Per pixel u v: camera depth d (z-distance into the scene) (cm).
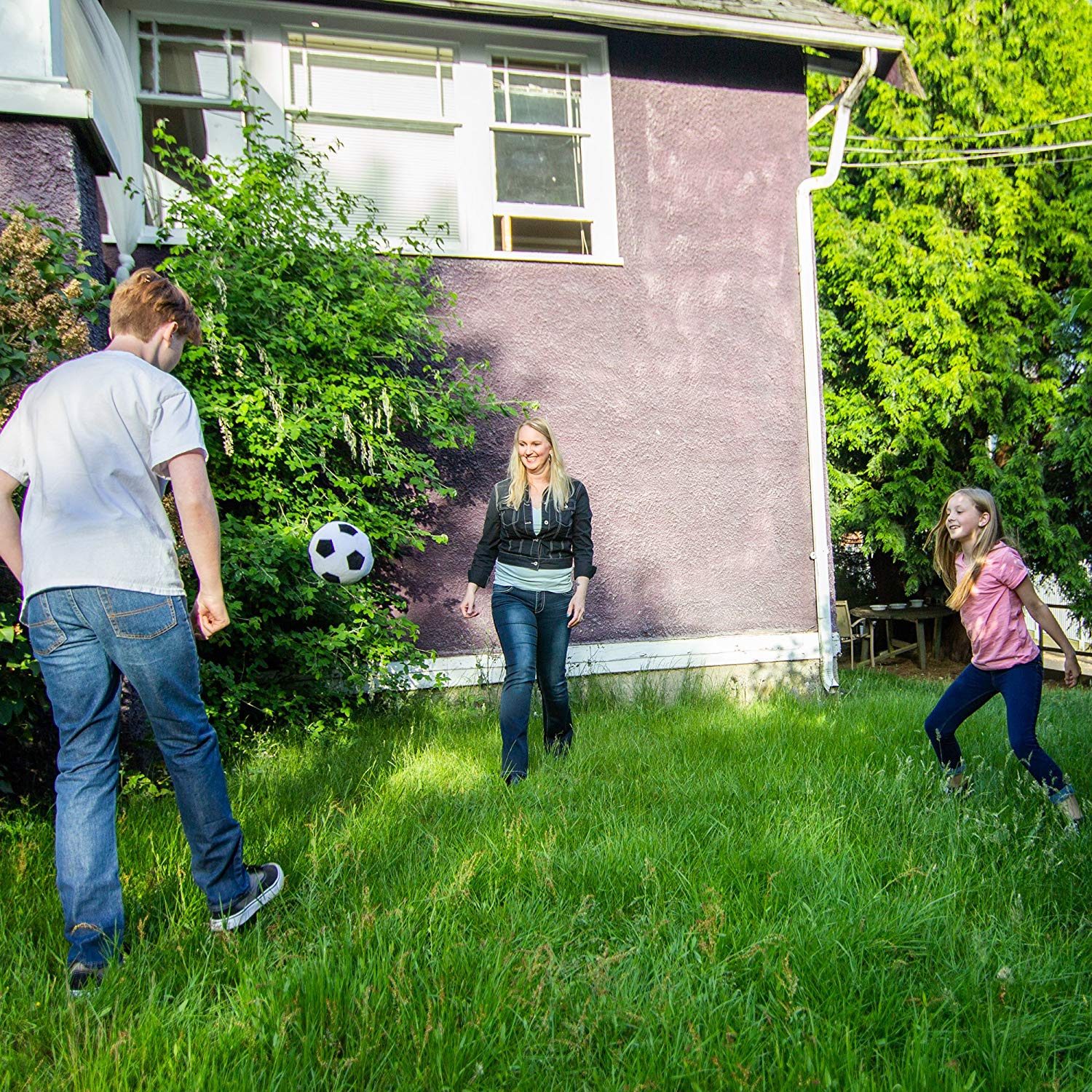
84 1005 203
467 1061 187
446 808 354
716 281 739
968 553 401
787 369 757
